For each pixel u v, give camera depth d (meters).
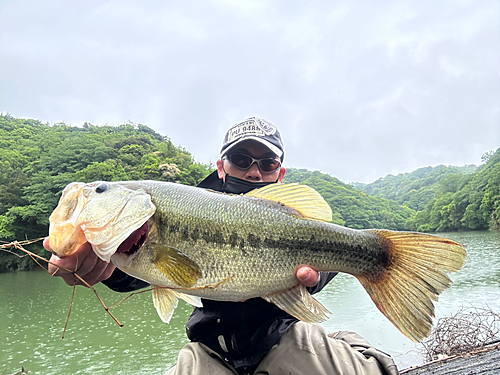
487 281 5.07
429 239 0.59
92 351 3.01
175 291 0.62
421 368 1.23
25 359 2.86
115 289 0.70
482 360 1.21
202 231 0.59
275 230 0.61
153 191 0.61
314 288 0.72
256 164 0.87
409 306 0.59
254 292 0.60
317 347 0.69
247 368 0.69
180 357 0.70
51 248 0.56
